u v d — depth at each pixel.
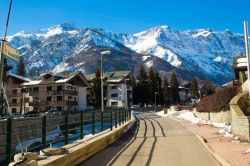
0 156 11.66
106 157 14.94
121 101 106.06
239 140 18.14
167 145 18.97
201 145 18.34
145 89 122.12
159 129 31.84
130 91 113.69
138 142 21.20
